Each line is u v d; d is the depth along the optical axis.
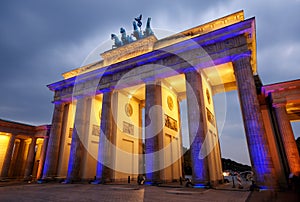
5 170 50.56
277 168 29.16
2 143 57.91
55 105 47.75
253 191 21.50
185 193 19.67
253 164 24.06
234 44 30.44
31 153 56.25
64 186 29.19
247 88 27.28
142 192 20.77
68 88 47.53
